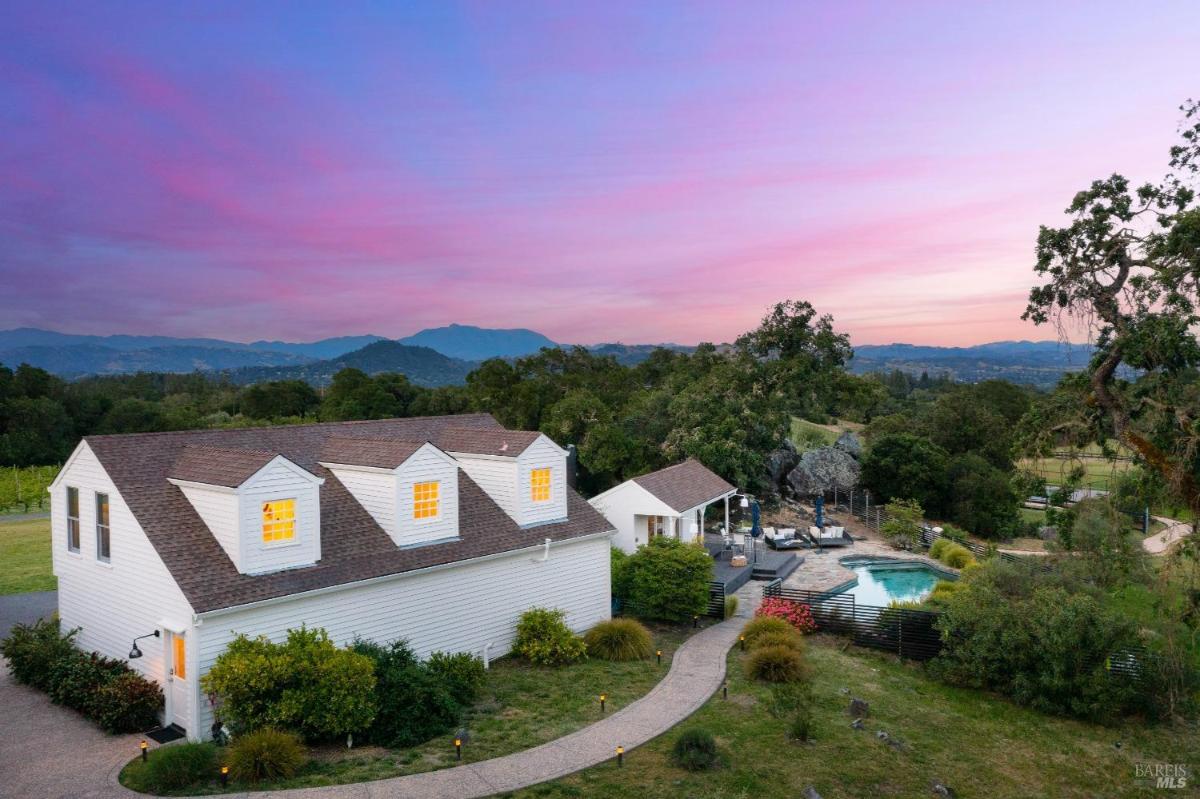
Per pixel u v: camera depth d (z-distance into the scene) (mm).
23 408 77062
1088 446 18203
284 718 14055
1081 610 18328
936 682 19984
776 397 53062
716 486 36688
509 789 12914
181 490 17734
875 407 98562
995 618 19344
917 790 13695
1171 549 16531
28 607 25844
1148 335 15141
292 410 102812
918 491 51406
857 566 35188
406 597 18828
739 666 20375
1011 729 17031
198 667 14922
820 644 22922
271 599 15906
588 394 59250
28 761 14102
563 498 23891
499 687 18578
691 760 13922
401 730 14945
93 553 18312
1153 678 17734
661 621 25172
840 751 15055
